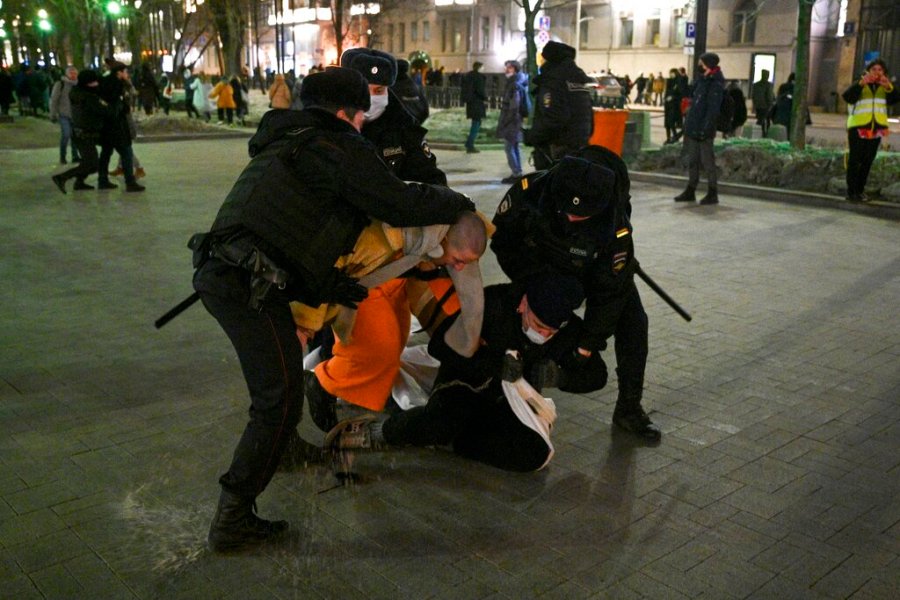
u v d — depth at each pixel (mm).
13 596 3072
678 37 47375
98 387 4973
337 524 3592
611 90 34344
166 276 7484
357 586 3168
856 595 3143
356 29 44375
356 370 3967
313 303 3307
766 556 3389
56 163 16297
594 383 4109
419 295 4070
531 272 3787
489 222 3650
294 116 3227
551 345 3943
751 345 5828
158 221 10117
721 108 11328
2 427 4422
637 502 3797
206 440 4316
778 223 10148
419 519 3637
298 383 3293
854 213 10828
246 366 3250
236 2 39375
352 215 3211
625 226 3781
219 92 26984
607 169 3613
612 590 3162
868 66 10773
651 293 7039
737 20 43719
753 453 4277
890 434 4496
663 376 5266
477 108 18219
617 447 4336
